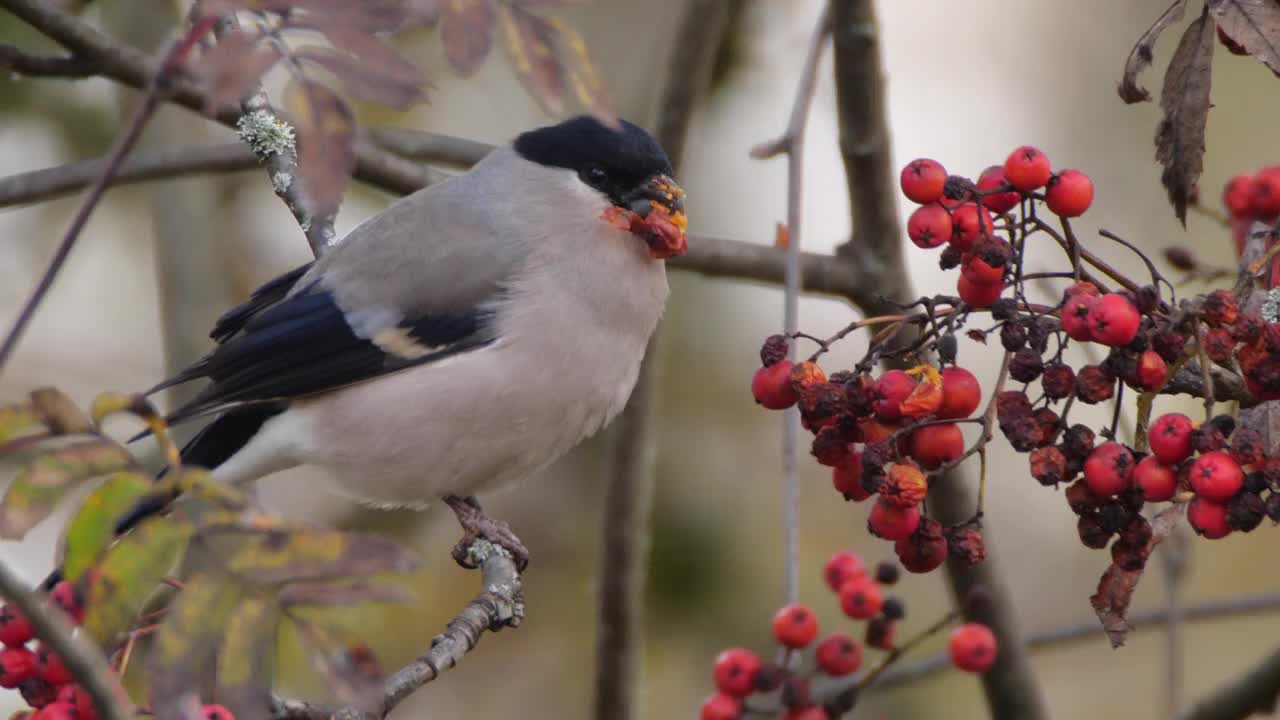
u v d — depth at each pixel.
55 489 4.06
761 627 10.77
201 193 11.58
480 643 11.37
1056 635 9.23
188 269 11.34
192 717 3.83
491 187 8.62
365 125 11.47
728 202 12.62
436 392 8.08
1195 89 6.03
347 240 8.63
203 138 12.34
